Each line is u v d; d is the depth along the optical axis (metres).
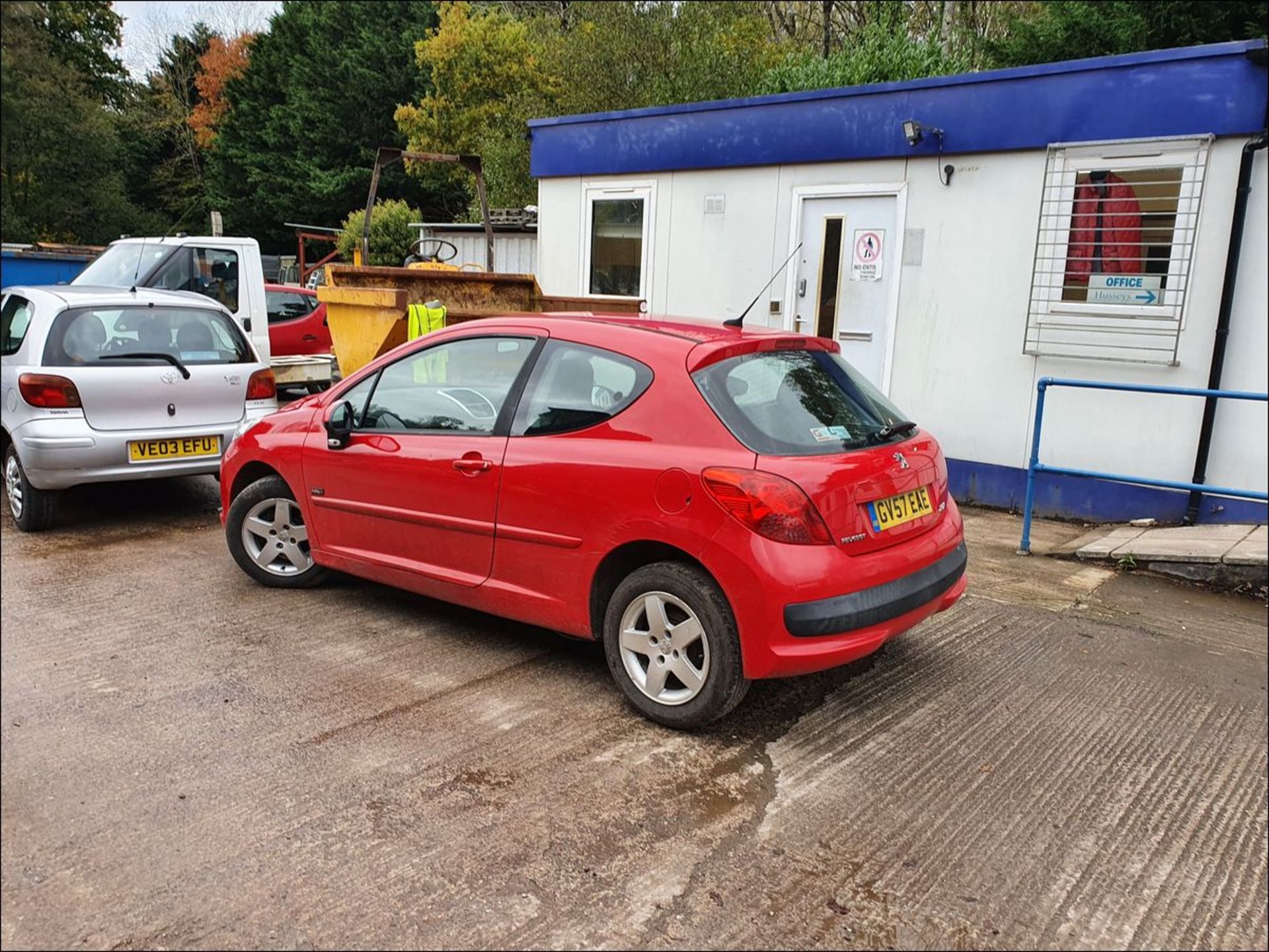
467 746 3.40
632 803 3.05
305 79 34.84
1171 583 5.52
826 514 3.25
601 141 9.43
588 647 4.39
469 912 2.50
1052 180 6.73
